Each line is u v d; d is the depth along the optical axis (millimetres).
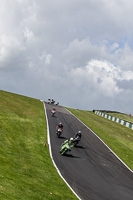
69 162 18031
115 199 12570
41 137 23391
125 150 26812
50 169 15211
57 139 24266
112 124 46688
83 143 25297
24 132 23156
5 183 10008
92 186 13906
